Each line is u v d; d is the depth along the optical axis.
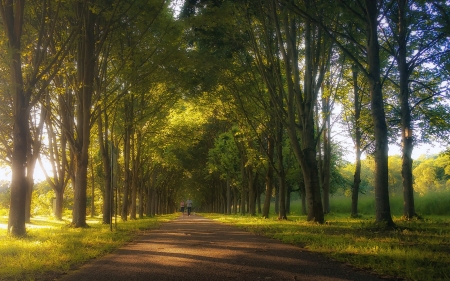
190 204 45.97
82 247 9.45
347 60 22.03
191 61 17.00
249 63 20.53
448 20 16.31
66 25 16.39
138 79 17.28
